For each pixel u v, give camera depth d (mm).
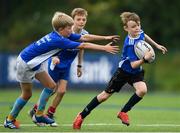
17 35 101188
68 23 27797
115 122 33688
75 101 53844
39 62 27719
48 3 105375
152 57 27906
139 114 40625
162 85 87812
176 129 29469
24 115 37125
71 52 32094
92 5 103500
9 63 72438
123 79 29000
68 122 33469
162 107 48656
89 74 71875
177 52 99062
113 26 99750
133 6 102938
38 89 71188
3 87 72438
